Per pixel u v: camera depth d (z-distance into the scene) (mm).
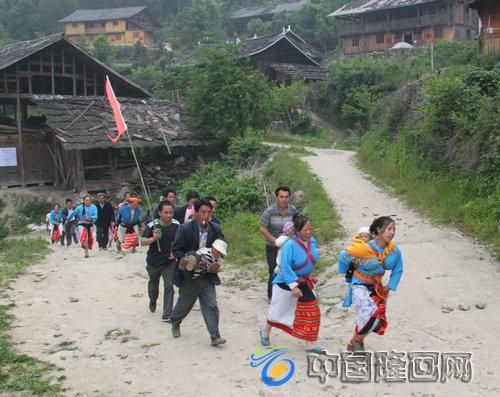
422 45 45531
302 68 42344
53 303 8883
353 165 20562
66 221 16297
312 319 6039
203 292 6527
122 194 25047
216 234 6605
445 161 14484
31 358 6289
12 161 25359
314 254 6047
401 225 12047
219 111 25750
